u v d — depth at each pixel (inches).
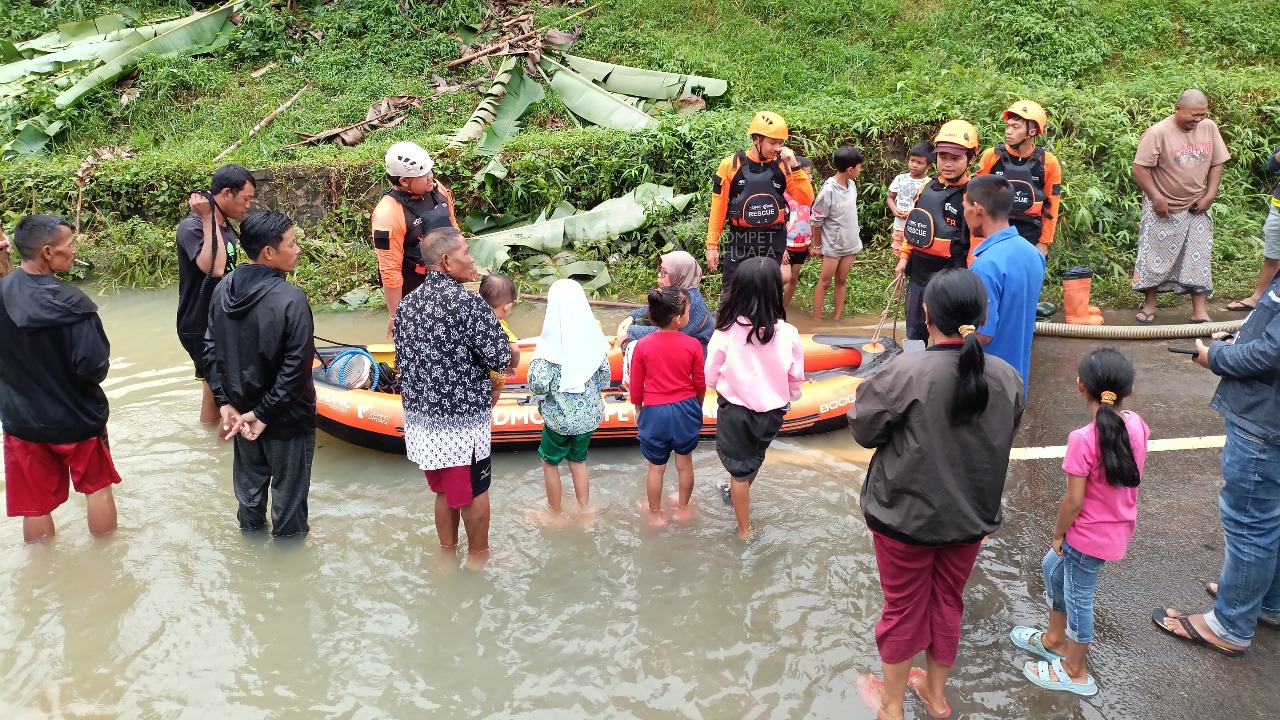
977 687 147.5
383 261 222.8
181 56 469.7
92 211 371.9
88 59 453.7
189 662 156.0
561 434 189.8
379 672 154.6
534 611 169.3
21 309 163.9
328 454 227.6
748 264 174.7
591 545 189.0
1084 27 486.0
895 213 285.4
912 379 126.6
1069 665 147.3
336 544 188.7
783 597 172.7
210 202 214.2
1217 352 143.2
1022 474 211.0
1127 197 353.4
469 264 170.6
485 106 420.2
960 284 125.0
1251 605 147.9
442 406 168.4
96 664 154.9
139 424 236.4
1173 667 149.9
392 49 484.4
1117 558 138.9
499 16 507.2
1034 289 167.5
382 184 367.2
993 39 483.8
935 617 137.7
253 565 181.5
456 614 168.6
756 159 261.1
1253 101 388.2
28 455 177.3
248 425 173.9
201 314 220.8
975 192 166.7
